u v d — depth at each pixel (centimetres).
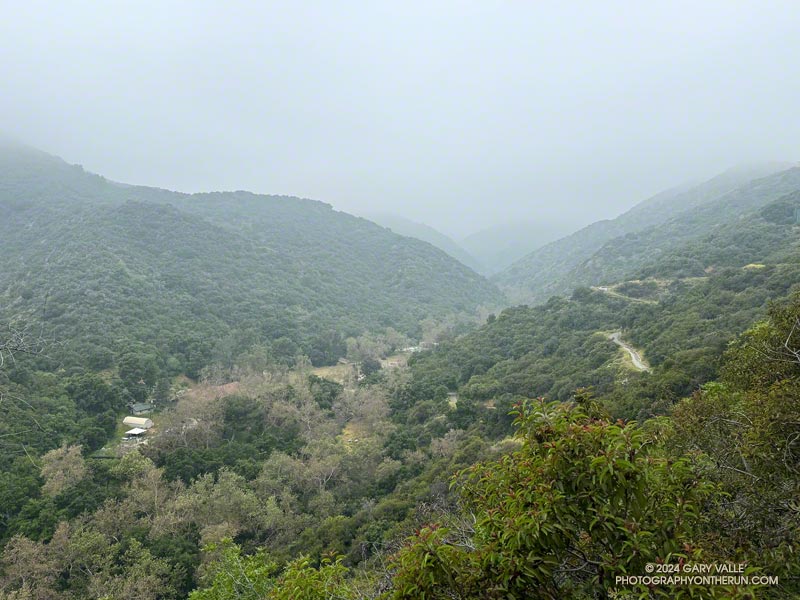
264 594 1234
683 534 428
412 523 2042
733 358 1005
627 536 411
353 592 638
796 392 630
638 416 2359
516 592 414
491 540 445
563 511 407
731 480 638
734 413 761
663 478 461
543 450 450
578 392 570
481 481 553
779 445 593
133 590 2450
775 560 510
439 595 416
